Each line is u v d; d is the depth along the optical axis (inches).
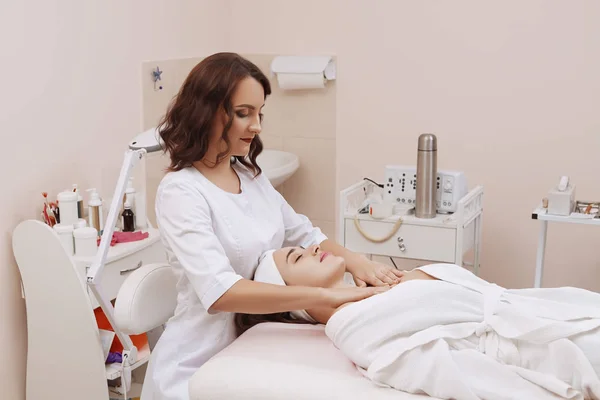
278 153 149.4
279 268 75.1
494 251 140.3
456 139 139.6
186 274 71.2
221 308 69.1
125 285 77.7
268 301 68.3
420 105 141.2
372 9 141.7
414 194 121.2
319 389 63.6
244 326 78.5
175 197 71.7
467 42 135.9
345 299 68.7
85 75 113.6
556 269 136.1
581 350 63.4
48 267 94.2
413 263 142.6
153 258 109.3
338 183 150.6
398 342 65.2
